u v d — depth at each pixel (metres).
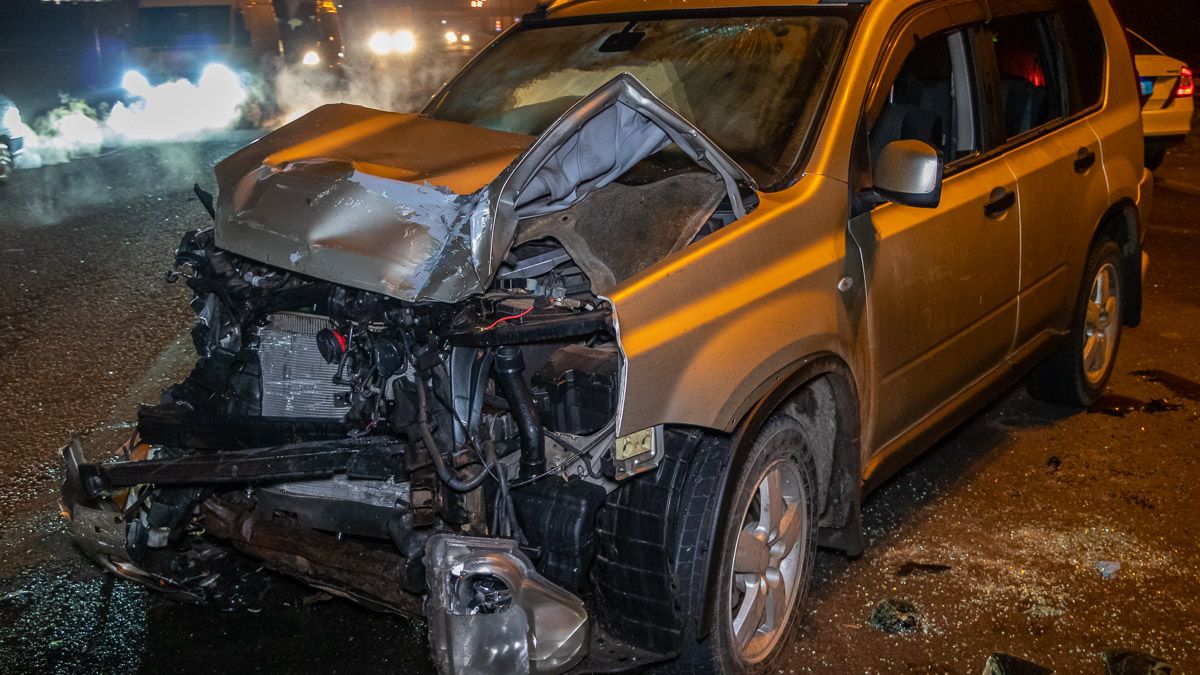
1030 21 4.81
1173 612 3.86
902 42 3.89
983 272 4.20
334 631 3.71
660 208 3.17
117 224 9.73
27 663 3.51
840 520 3.70
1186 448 5.20
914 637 3.69
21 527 4.39
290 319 3.39
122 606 3.86
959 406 4.32
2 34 13.20
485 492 2.99
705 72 3.94
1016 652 3.62
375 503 3.24
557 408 2.96
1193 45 25.94
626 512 3.00
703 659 3.12
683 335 2.90
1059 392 5.48
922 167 3.43
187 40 15.53
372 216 3.13
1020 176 4.40
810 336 3.28
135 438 3.65
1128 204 5.33
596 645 3.07
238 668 3.49
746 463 3.11
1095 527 4.46
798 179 3.48
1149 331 6.90
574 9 4.63
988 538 4.36
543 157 3.02
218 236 3.42
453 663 2.80
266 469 3.10
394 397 3.07
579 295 3.27
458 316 2.97
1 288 7.76
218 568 3.67
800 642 3.66
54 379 5.99
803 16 3.96
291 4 17.88
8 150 11.78
